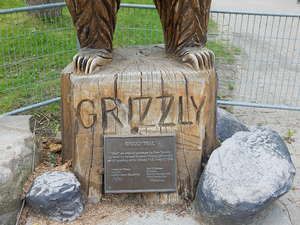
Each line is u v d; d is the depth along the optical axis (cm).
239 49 646
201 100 265
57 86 491
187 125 268
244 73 582
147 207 276
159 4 288
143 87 260
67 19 566
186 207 276
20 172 273
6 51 564
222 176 253
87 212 269
